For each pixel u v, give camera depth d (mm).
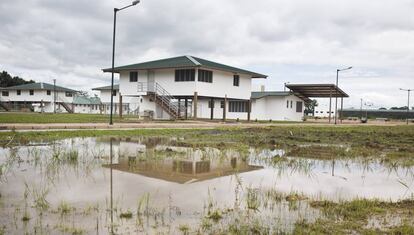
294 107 45562
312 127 29078
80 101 79375
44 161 8820
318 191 6520
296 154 11711
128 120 30734
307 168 9008
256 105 43438
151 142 14164
